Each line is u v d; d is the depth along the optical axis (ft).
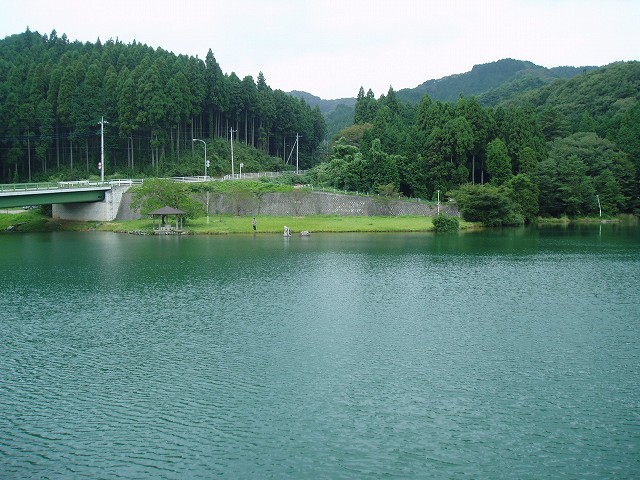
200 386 80.59
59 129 416.67
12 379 83.56
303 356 92.63
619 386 80.59
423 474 59.41
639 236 277.85
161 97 401.90
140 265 178.70
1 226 311.47
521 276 160.86
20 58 474.49
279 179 415.03
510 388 79.97
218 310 121.39
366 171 377.09
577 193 377.30
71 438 66.74
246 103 531.09
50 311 120.78
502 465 61.00
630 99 542.16
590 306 124.88
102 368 87.66
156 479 58.65
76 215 327.47
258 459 62.23
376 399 76.48
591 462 61.62
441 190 374.43
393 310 121.60
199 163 449.06
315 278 157.48
